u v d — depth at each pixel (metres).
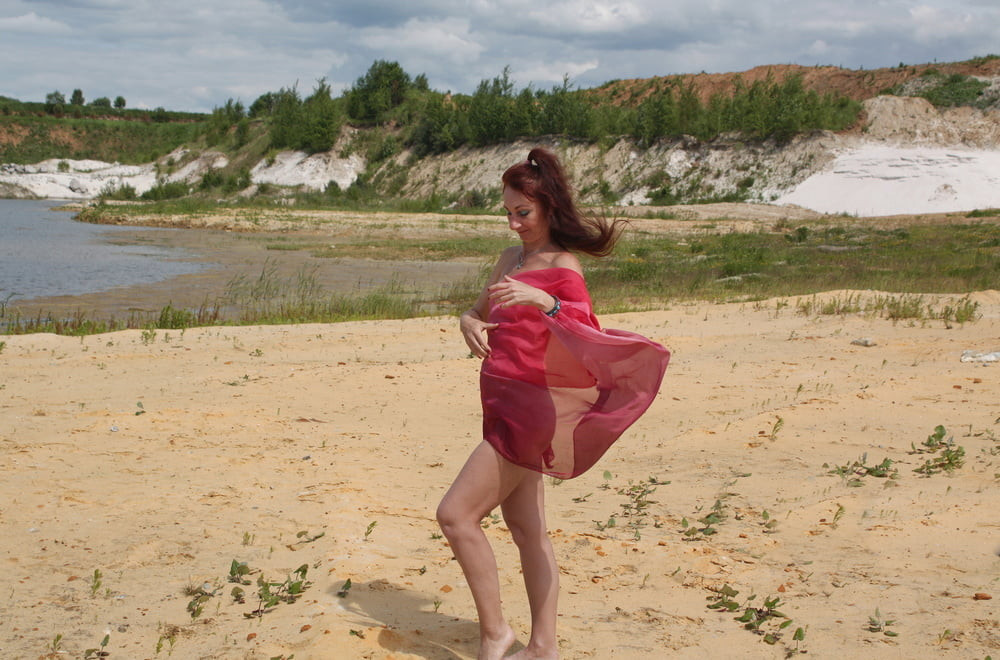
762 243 32.81
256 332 12.41
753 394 7.90
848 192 51.91
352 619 3.31
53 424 6.96
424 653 3.04
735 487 5.33
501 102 65.00
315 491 5.21
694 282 19.95
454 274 25.83
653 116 59.72
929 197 50.66
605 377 2.92
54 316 16.83
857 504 4.86
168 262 27.47
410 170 67.56
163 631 3.29
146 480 5.46
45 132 89.31
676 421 7.12
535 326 2.89
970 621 3.23
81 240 35.00
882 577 3.79
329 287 22.28
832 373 8.70
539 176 3.04
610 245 3.10
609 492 5.39
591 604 3.59
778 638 3.20
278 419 7.21
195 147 80.50
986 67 64.75
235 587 3.69
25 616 3.44
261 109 88.00
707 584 3.78
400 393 8.30
